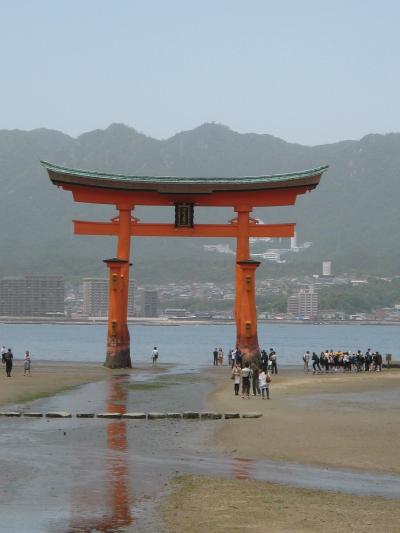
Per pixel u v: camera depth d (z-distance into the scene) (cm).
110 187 8088
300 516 2466
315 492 2758
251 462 3253
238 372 5866
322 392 6094
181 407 5028
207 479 2922
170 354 15388
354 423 4278
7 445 3575
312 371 8819
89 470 3055
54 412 4650
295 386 6606
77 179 7962
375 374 8200
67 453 3397
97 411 4797
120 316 8500
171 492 2723
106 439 3762
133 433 3947
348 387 6538
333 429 4062
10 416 4541
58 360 12012
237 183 8094
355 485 2875
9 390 5962
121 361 8581
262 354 8406
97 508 2522
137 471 3048
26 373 7844
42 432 3956
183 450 3500
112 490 2744
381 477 3012
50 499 2620
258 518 2441
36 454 3362
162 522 2384
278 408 4972
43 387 6322
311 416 4578
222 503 2597
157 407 5034
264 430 4028
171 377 7644
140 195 8219
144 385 6694
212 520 2411
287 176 8019
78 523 2364
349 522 2409
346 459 3319
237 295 8175
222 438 3788
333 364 8869
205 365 10212
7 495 2662
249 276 8062
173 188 8125
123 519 2408
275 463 3241
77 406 5072
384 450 3500
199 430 4047
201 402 5353
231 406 5066
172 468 3114
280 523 2395
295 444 3638
